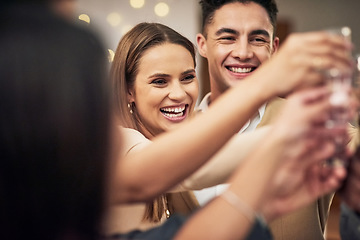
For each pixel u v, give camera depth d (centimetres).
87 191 58
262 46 198
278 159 64
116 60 173
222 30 197
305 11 693
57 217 57
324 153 67
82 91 57
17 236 57
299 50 69
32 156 56
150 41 169
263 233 65
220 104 77
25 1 59
